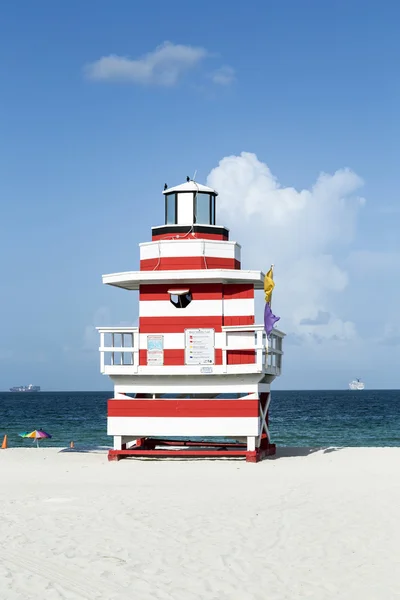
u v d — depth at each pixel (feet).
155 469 80.43
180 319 88.38
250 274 86.38
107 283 90.02
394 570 39.47
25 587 35.55
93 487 66.54
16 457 94.84
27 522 49.85
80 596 34.55
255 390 86.58
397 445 174.91
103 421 283.38
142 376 88.48
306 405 483.10
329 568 39.73
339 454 97.55
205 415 86.53
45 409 423.23
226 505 56.29
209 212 92.73
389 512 53.88
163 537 45.78
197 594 35.29
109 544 43.93
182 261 88.84
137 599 34.40
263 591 35.96
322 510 54.54
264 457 92.68
